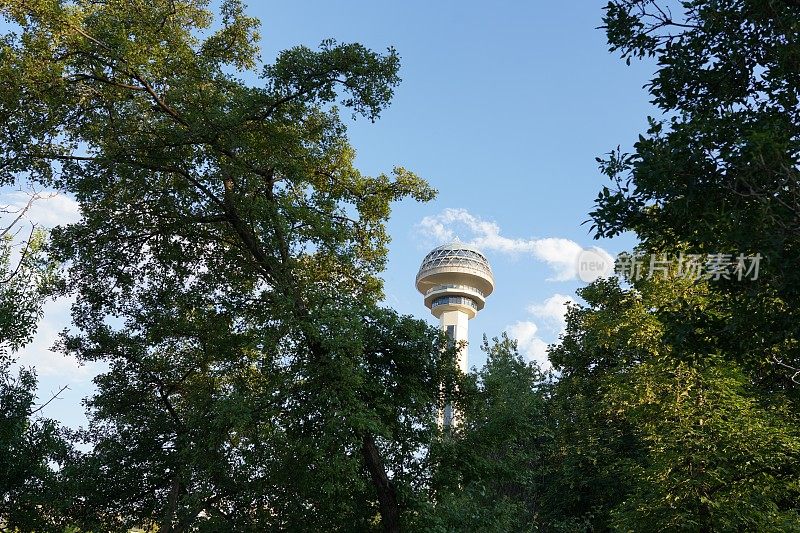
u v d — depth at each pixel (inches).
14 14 561.6
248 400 538.0
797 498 728.3
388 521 571.5
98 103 612.1
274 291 585.3
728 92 369.1
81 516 711.7
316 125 729.0
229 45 724.7
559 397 1117.7
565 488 1054.4
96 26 586.2
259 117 643.5
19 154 576.1
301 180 666.8
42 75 553.9
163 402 759.1
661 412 713.0
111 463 711.1
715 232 318.0
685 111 343.3
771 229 289.7
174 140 604.1
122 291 688.4
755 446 641.0
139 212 639.1
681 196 318.0
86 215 630.5
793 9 335.0
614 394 813.2
